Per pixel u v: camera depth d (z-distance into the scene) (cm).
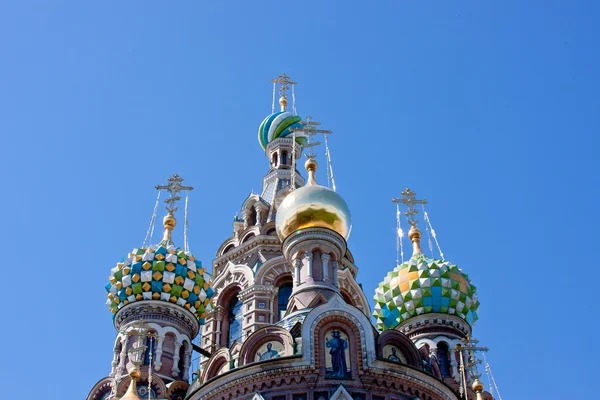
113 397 5356
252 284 6153
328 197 5244
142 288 5844
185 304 5909
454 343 5866
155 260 5931
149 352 5572
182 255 6059
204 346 6212
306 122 6178
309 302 4888
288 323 4756
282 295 6228
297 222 5188
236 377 4366
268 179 7200
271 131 7481
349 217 5316
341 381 4284
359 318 4500
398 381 4369
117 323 5884
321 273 5066
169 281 5872
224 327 6278
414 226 6756
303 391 4259
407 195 6981
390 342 4597
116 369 5647
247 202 6894
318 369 4306
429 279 6053
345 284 6250
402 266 6275
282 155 7362
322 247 5141
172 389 5425
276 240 6444
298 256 5147
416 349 4625
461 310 6041
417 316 6009
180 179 6800
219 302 6344
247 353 4481
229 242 6769
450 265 6203
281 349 4456
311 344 4375
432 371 4716
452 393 4572
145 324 5734
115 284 5944
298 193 5278
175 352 5719
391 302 6131
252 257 6400
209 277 6200
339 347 4412
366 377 4312
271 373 4303
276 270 6250
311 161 5638
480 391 4825
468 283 6222
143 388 5341
